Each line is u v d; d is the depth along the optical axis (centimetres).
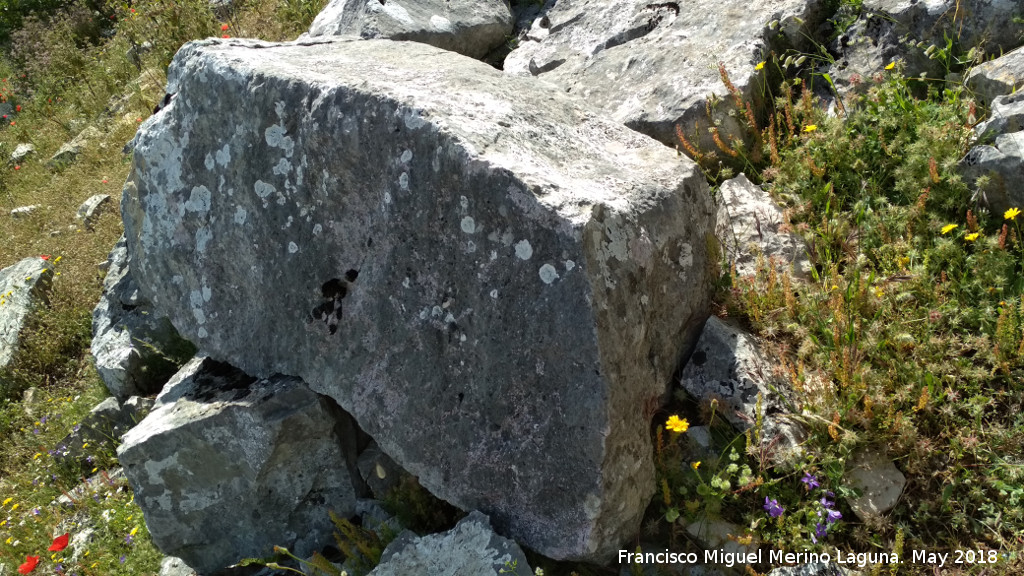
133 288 492
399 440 293
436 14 516
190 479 331
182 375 368
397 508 307
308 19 710
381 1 501
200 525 340
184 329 374
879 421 271
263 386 327
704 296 308
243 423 316
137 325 477
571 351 250
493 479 271
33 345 559
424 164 278
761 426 277
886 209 334
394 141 285
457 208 271
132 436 334
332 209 308
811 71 404
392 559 273
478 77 338
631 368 262
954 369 280
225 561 347
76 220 686
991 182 310
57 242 673
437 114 281
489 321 267
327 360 312
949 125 334
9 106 1043
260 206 331
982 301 292
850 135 360
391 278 292
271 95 322
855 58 395
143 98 809
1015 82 337
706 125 378
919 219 321
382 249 295
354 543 311
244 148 335
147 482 334
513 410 265
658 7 459
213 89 347
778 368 290
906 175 334
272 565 303
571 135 316
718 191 346
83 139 857
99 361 473
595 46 464
